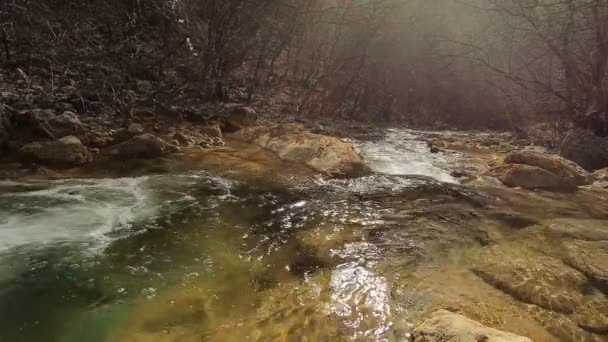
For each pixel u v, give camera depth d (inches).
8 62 369.4
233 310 134.3
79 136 281.1
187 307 135.2
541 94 571.8
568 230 202.2
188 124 361.7
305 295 143.3
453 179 295.3
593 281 155.7
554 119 529.3
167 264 159.0
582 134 375.9
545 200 250.4
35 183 225.3
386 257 171.0
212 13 430.0
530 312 137.9
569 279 156.0
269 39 525.0
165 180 245.4
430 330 114.7
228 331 124.3
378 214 215.5
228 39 454.3
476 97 750.5
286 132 350.0
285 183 255.4
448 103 754.8
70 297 138.3
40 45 385.4
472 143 472.4
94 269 153.6
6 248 163.9
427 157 368.5
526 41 511.8
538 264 166.9
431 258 171.6
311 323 129.0
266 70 604.4
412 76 699.4
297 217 206.8
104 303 135.9
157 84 427.8
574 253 176.9
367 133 489.4
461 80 734.5
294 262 164.9
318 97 575.5
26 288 141.9
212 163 282.4
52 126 275.3
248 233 187.2
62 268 153.3
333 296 143.2
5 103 297.1
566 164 302.5
